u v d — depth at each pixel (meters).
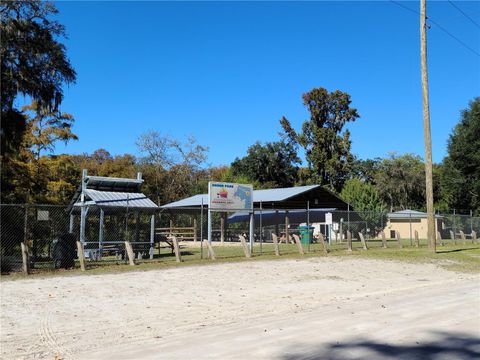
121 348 7.19
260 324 8.88
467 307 10.52
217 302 11.58
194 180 66.94
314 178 67.62
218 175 76.44
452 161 49.47
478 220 40.38
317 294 12.92
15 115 25.05
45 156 37.53
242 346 7.16
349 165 66.56
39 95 25.42
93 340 7.75
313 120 69.06
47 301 11.38
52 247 21.05
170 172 64.06
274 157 72.81
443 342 7.33
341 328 8.35
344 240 39.72
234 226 46.41
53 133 37.41
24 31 24.17
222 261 20.52
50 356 6.79
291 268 18.73
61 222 25.81
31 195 32.97
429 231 25.39
